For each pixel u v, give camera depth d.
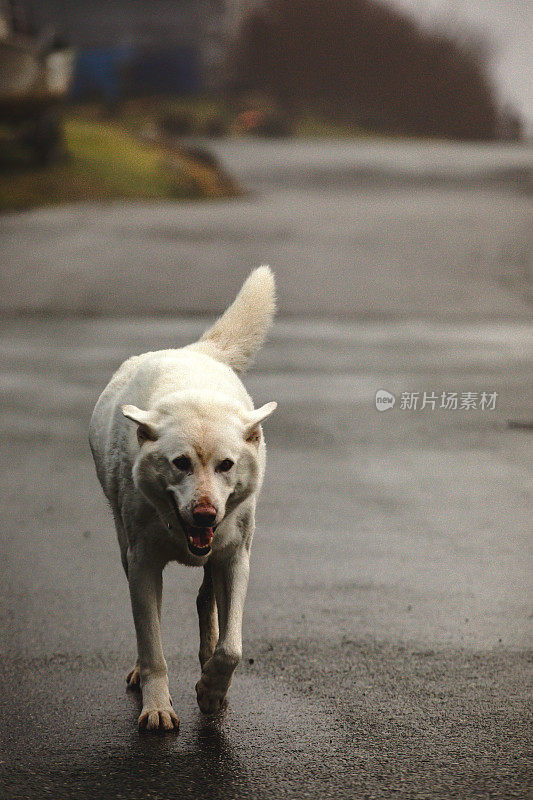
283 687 6.91
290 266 30.56
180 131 99.62
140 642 6.54
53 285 26.95
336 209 49.28
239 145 96.00
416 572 9.02
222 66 119.19
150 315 23.28
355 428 14.20
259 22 135.00
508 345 20.34
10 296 25.52
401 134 137.62
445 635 7.72
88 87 106.19
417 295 26.30
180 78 113.31
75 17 106.56
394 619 8.02
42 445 13.30
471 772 5.83
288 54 135.25
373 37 138.88
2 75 49.09
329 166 77.50
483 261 32.12
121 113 96.81
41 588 8.61
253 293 7.80
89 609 8.18
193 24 112.62
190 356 7.02
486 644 7.56
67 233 37.09
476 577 8.91
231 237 36.91
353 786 5.68
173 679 7.05
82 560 9.27
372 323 22.84
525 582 8.79
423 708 6.61
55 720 6.47
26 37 51.38
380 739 6.22
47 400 15.73
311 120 126.69
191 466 6.00
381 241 36.72
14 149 53.50
